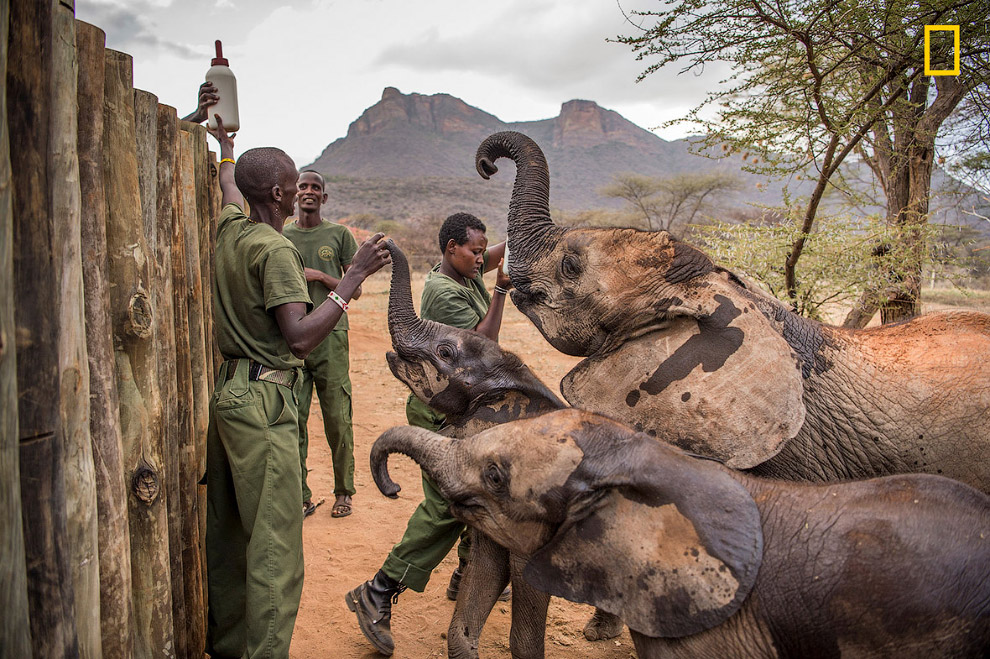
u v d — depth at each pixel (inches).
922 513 97.8
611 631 175.0
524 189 164.7
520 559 133.9
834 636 96.1
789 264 319.9
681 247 140.1
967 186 367.9
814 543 99.5
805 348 138.9
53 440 93.4
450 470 119.6
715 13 257.6
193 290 156.5
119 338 117.8
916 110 308.5
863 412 134.7
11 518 83.5
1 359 81.7
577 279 147.9
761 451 125.5
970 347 137.8
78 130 104.5
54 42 92.6
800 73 275.4
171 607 129.2
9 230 83.4
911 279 319.0
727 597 97.3
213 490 151.9
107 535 109.9
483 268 202.1
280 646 134.9
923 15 249.8
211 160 174.7
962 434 130.8
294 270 139.4
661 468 103.3
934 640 92.9
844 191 344.2
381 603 164.2
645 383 135.6
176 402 138.6
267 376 141.4
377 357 518.3
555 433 110.7
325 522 242.2
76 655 98.6
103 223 108.8
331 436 242.7
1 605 82.2
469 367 151.9
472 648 141.3
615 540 103.4
